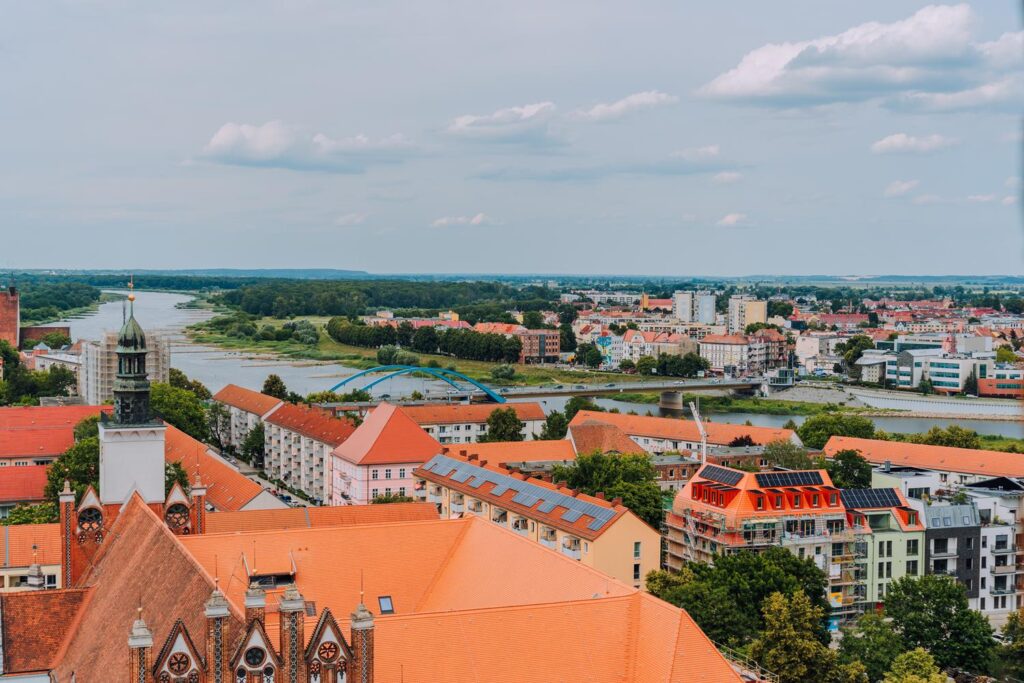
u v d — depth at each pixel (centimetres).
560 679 7975
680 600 12862
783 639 11812
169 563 8362
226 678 6844
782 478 16538
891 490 17138
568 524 15150
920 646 12862
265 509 15400
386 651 7719
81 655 8662
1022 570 13238
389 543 10431
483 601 9662
